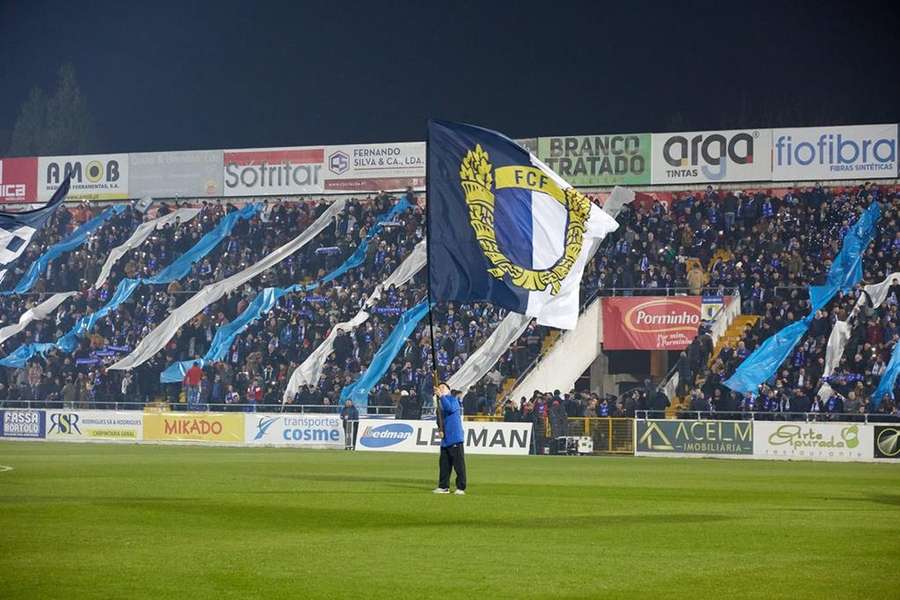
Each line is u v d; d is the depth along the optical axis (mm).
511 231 24234
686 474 32188
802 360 48531
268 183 63000
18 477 27766
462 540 15984
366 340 53938
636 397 47719
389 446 46312
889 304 49938
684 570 13398
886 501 23125
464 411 48281
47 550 14609
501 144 24297
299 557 14180
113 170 64625
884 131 56000
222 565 13469
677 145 57844
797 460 42250
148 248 62375
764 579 12812
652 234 55531
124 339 58062
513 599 11516
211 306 58750
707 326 51375
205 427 49781
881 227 54125
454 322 54156
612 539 16250
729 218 56312
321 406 50219
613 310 52188
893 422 43594
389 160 61719
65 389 55000
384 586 12188
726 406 47156
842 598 11688
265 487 25031
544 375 51875
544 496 23672
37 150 93938
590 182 58469
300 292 57969
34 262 63562
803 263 53594
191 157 63906
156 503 20797
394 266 58281
